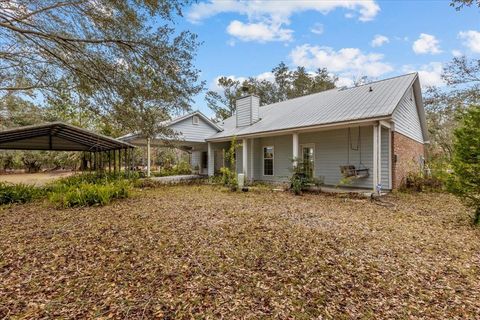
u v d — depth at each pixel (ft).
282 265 11.21
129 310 8.05
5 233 15.98
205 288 9.34
